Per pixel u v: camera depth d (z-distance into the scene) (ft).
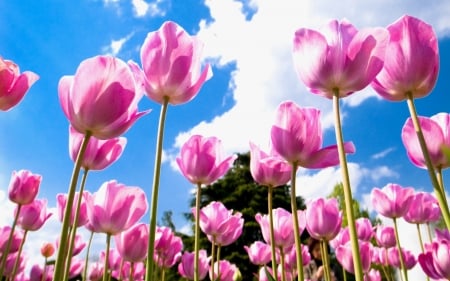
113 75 0.87
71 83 0.89
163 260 2.48
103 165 1.28
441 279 1.42
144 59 1.05
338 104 0.92
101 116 0.85
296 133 1.09
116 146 1.31
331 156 1.09
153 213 0.89
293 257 2.49
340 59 0.92
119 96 0.86
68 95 0.88
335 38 0.94
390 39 0.98
